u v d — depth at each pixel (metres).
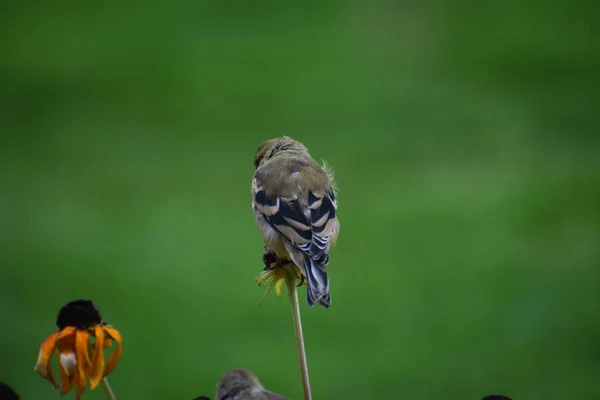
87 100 25.91
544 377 12.22
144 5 34.00
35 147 22.44
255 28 32.12
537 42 28.53
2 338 12.94
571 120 22.91
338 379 12.02
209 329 13.38
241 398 5.02
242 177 20.23
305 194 6.45
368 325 13.52
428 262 15.57
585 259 15.54
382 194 18.55
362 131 22.61
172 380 12.07
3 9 34.03
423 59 28.06
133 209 18.52
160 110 24.80
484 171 19.80
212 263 15.75
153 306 14.14
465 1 31.56
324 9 32.44
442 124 23.03
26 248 16.48
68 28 32.38
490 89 25.34
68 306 4.34
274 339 13.12
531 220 17.16
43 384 11.73
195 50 30.08
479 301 14.26
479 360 12.62
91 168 20.84
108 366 4.36
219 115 24.33
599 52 27.78
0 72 28.17
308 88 26.05
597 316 13.69
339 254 15.95
